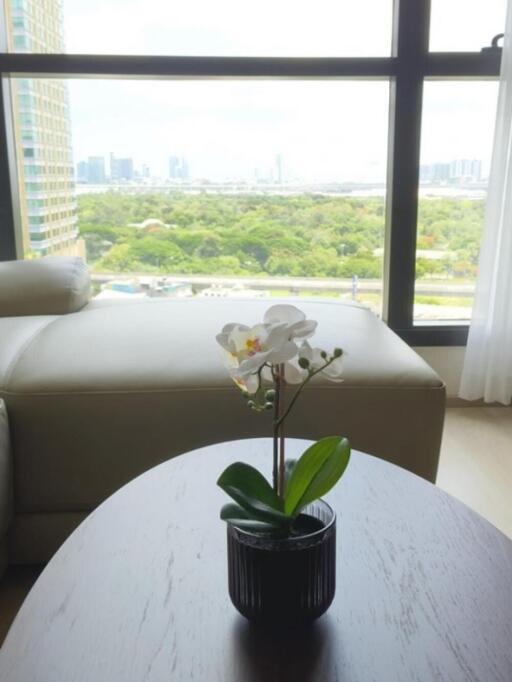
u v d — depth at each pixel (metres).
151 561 0.89
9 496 1.53
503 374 2.76
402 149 2.83
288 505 0.78
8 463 1.53
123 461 1.62
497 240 2.65
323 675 0.69
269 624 0.75
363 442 1.65
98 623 0.77
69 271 2.46
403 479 1.13
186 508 1.03
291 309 0.80
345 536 0.95
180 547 0.92
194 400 1.60
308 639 0.74
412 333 2.97
